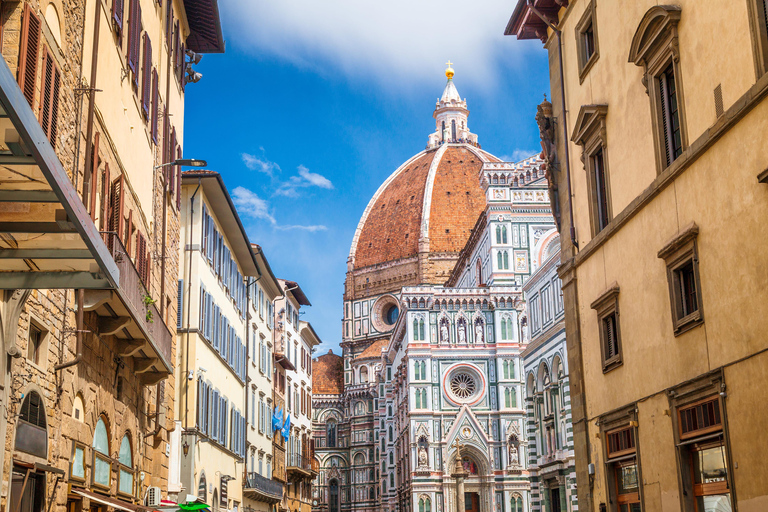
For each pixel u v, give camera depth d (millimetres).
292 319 82750
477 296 109750
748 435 17812
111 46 23906
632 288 23828
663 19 21031
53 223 14492
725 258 18688
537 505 75438
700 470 20312
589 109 26344
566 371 62781
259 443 62594
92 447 23016
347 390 186500
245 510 56406
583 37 28375
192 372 41656
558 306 65000
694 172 20031
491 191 112875
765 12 17344
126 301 21844
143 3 28359
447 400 106625
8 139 12141
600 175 27188
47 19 18172
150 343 25844
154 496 30188
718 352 19047
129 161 26266
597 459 26484
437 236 194000
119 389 26453
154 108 30359
